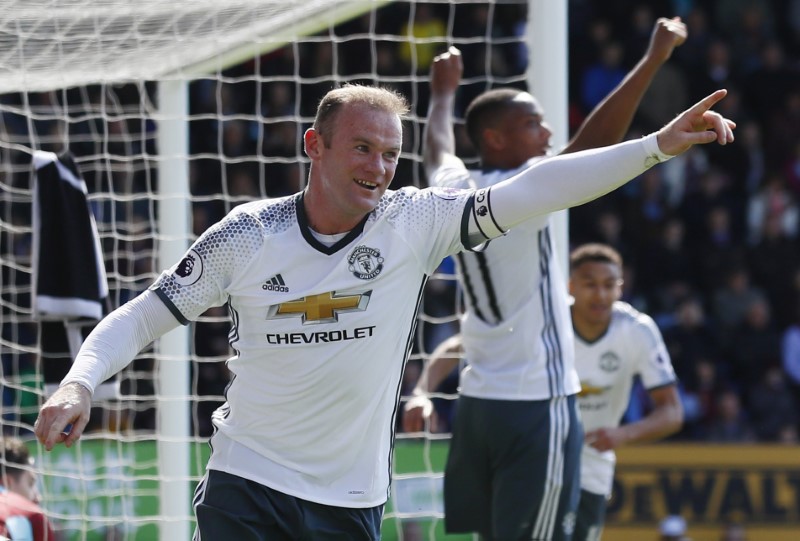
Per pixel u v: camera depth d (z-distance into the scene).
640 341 19.88
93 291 18.06
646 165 10.69
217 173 38.84
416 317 11.87
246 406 11.70
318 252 11.36
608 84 45.38
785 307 42.88
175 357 21.00
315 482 11.70
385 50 41.66
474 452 16.08
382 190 11.29
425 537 26.27
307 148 11.52
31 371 30.31
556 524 15.65
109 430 29.00
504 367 15.66
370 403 11.59
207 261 11.45
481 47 42.00
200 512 11.84
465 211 11.44
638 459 29.80
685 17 46.69
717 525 29.72
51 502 25.45
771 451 29.89
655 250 42.97
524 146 15.70
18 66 21.53
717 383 40.44
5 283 29.94
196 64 21.59
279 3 19.50
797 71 46.47
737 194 45.06
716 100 10.31
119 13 19.33
